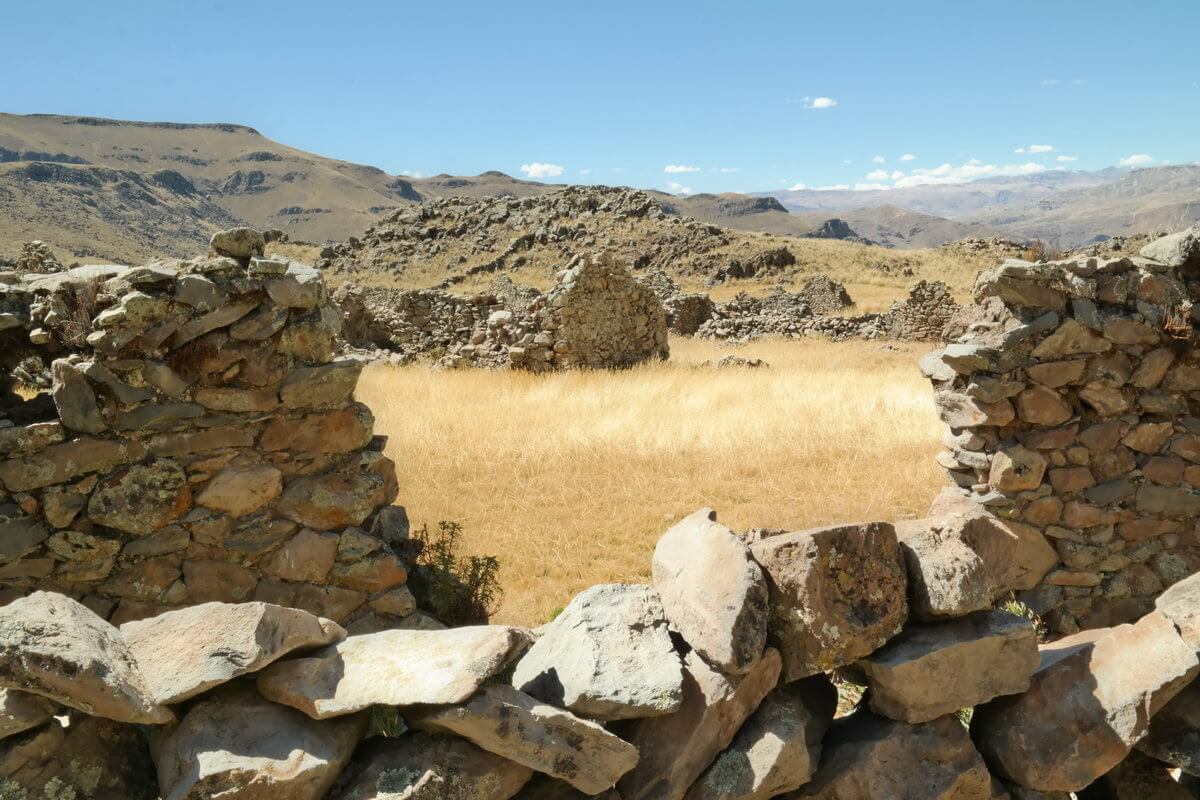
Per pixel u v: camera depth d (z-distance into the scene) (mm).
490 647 2643
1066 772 2883
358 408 5832
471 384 16844
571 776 2609
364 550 5836
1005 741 2988
